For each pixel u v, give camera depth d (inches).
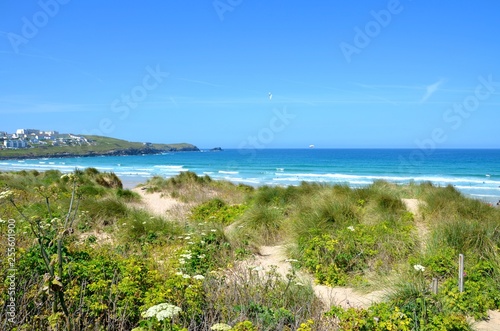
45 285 122.5
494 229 328.2
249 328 147.6
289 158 3939.5
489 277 277.6
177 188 911.0
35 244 233.0
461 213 430.9
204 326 177.2
